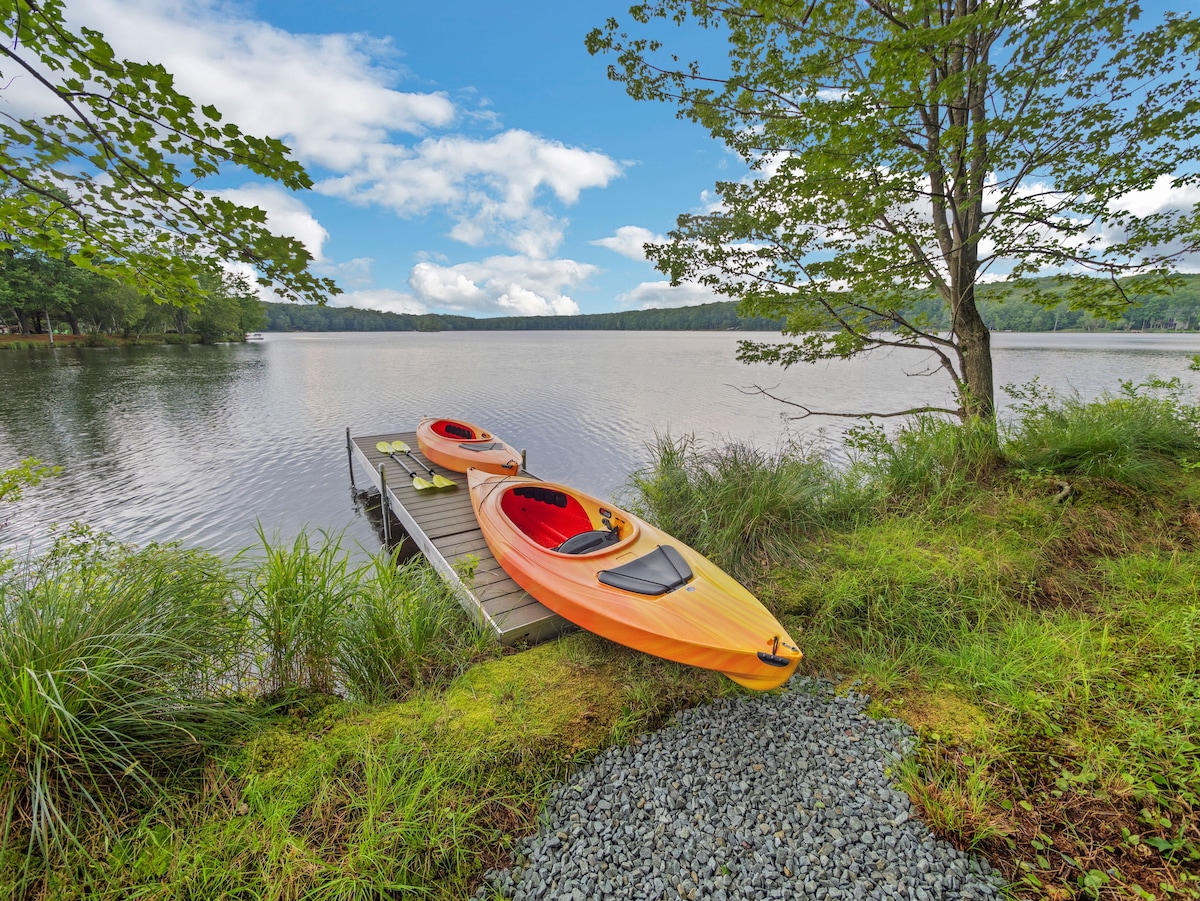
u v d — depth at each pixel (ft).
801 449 27.27
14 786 7.48
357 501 36.40
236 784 8.98
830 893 7.43
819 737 10.48
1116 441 19.74
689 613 12.78
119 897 7.17
